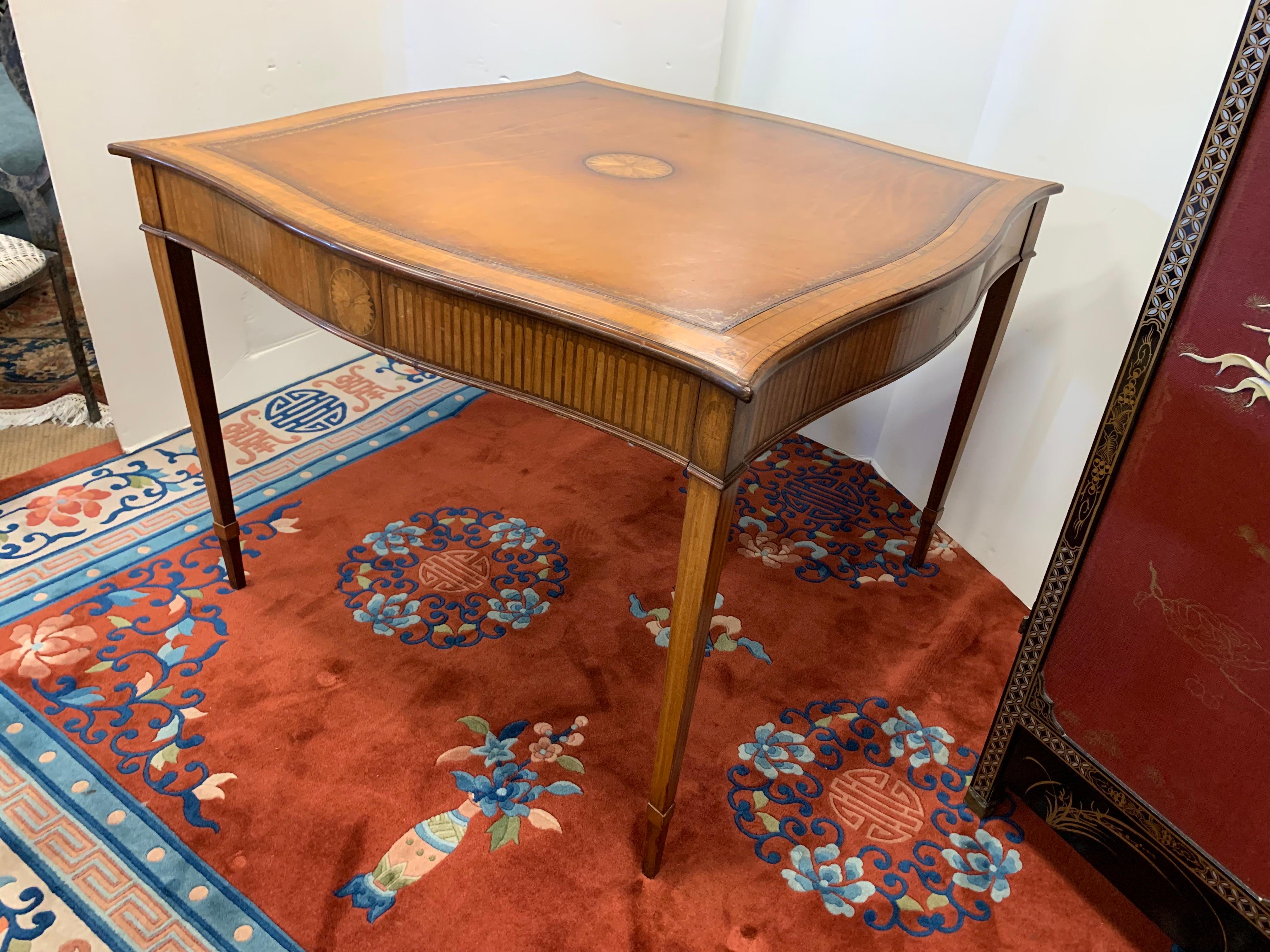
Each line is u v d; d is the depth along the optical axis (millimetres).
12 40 1953
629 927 1254
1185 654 1121
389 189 1308
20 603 1694
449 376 1145
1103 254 1703
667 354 913
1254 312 961
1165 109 1560
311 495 2064
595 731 1551
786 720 1619
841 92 2145
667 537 2045
